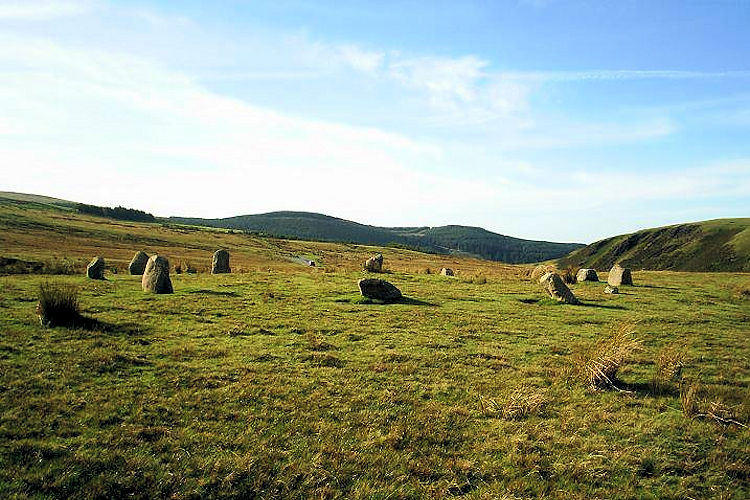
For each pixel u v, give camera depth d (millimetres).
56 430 7984
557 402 10695
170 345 13398
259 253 117125
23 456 7105
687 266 158375
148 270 22219
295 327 16500
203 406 9398
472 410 10039
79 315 14961
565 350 14977
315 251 140750
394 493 7047
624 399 11023
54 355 11477
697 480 7844
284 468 7430
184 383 10516
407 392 10852
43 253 64938
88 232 103500
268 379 11117
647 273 47625
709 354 15406
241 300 21188
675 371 12891
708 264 151750
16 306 16484
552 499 7086
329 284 27344
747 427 9727
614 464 8164
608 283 34812
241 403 9680
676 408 10695
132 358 11695
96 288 21797
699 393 11523
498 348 15094
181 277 29312
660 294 29141
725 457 8562
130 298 19844
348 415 9461
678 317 21609
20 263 41625
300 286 26297
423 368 12656
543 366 13328
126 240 103438
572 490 7391
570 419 9773
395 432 8812
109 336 13547
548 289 25141
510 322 19156
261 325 16594
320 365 12477
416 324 18016
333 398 10234
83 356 11523
